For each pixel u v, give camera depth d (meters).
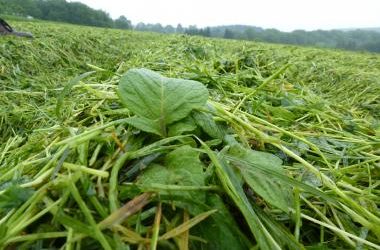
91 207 0.78
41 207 0.77
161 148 0.91
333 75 3.77
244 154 0.94
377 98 2.85
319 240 0.91
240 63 3.00
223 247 0.75
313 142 1.33
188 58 3.49
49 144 1.15
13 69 3.92
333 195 0.98
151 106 1.01
